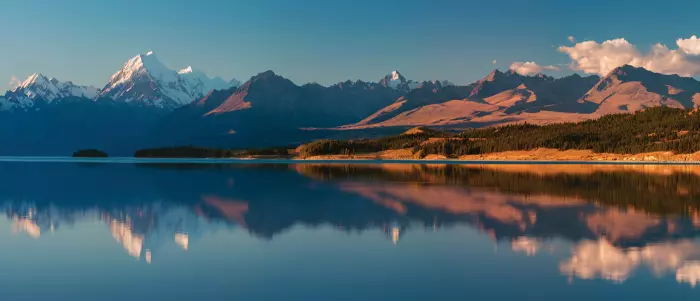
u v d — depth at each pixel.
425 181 101.88
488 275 30.72
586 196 71.06
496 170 148.75
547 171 140.50
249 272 31.67
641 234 42.38
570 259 34.19
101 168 174.75
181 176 122.81
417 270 31.84
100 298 27.08
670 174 123.69
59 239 41.88
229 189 85.19
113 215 55.34
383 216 52.81
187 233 44.22
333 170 152.75
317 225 47.72
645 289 27.94
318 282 29.56
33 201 69.12
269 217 52.72
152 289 28.50
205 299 26.84
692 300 26.23
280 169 161.25
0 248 38.53
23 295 27.59
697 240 39.81
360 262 33.84
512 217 51.66
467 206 60.50
